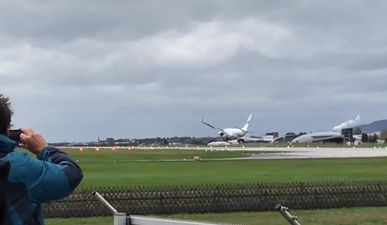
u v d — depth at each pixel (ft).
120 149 485.15
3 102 15.66
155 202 88.02
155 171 165.48
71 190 15.75
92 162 223.30
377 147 525.75
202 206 90.17
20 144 16.51
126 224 23.53
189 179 131.75
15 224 14.67
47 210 81.97
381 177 140.36
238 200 91.76
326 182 103.30
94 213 83.71
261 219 83.92
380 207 97.76
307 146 584.81
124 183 118.93
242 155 308.40
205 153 349.20
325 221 80.84
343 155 291.58
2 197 14.70
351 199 97.96
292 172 159.84
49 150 16.33
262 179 131.13
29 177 15.02
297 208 94.22
